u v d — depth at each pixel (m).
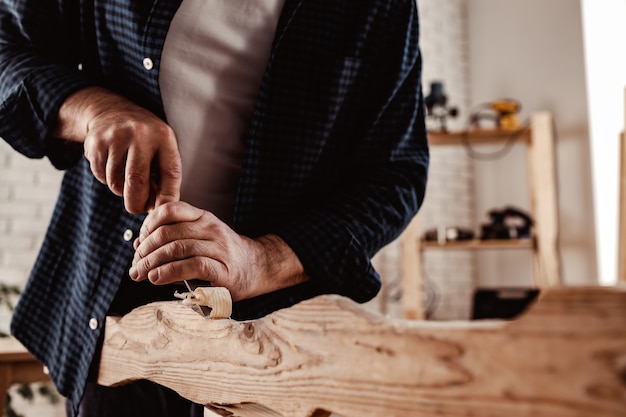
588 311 0.32
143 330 0.72
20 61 0.92
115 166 0.72
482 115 4.15
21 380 1.80
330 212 0.93
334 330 0.45
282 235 0.85
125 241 0.91
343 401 0.43
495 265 4.23
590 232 3.49
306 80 0.99
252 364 0.52
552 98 3.80
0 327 3.08
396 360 0.40
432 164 4.32
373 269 0.92
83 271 0.95
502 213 3.69
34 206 3.23
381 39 1.05
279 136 0.98
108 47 0.98
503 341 0.35
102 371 0.83
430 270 4.21
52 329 1.00
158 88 0.93
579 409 0.32
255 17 0.98
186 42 0.96
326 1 1.01
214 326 0.58
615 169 3.50
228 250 0.70
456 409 0.37
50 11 0.99
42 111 0.85
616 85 3.47
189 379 0.61
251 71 0.99
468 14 4.56
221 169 0.99
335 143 1.04
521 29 4.07
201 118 0.97
